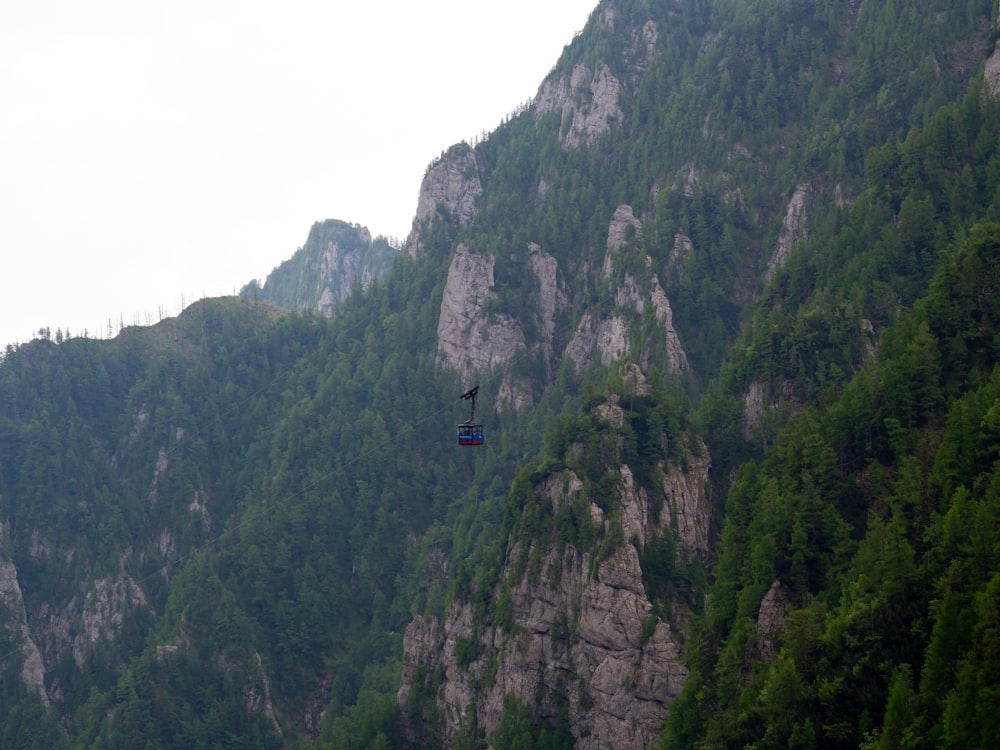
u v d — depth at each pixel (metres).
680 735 135.88
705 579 171.00
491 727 177.12
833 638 118.94
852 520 139.00
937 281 152.75
